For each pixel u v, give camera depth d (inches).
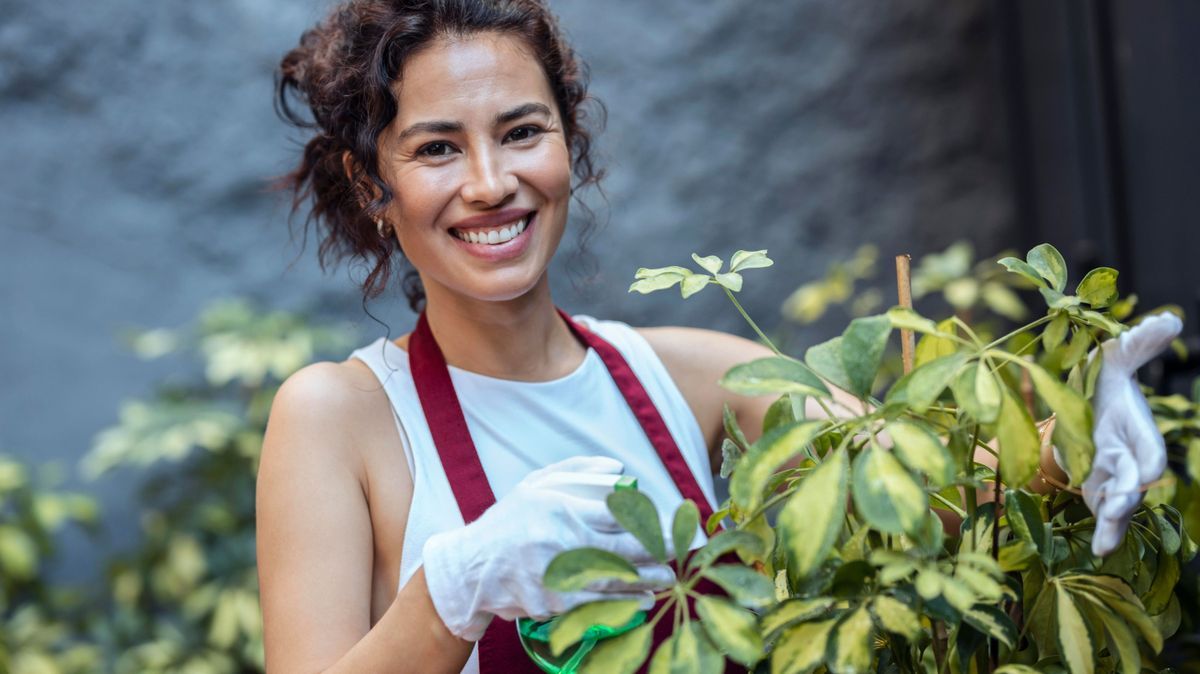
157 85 119.1
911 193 125.3
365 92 44.7
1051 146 114.6
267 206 120.4
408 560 44.9
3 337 116.0
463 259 44.9
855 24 125.8
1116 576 33.1
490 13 44.7
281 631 42.9
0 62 116.0
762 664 33.3
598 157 58.9
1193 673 51.7
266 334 110.7
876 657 35.1
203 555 110.7
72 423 116.7
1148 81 92.9
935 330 31.4
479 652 43.1
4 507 111.0
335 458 45.2
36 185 117.0
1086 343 33.9
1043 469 38.5
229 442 112.7
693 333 53.6
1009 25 122.3
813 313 104.5
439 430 46.7
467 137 43.8
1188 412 52.1
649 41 124.1
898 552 30.5
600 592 31.7
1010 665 31.8
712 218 124.2
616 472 35.6
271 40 120.8
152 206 119.0
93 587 115.0
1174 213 89.7
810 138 125.6
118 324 118.0
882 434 45.8
